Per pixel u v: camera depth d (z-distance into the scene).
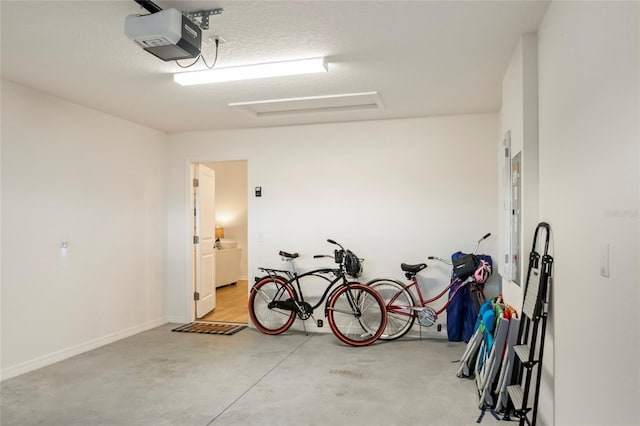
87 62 3.18
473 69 3.32
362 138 4.97
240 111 4.50
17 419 2.82
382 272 4.89
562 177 2.08
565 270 2.02
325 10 2.41
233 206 9.35
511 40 2.79
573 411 1.91
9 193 3.58
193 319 5.56
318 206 5.09
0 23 2.57
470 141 4.68
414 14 2.46
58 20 2.53
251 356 4.14
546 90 2.41
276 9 2.40
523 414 2.29
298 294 5.11
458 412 2.91
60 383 3.44
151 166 5.29
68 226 4.12
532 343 2.24
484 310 3.51
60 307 4.02
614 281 1.47
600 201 1.60
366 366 3.83
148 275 5.21
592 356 1.68
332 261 5.04
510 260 3.09
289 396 3.18
